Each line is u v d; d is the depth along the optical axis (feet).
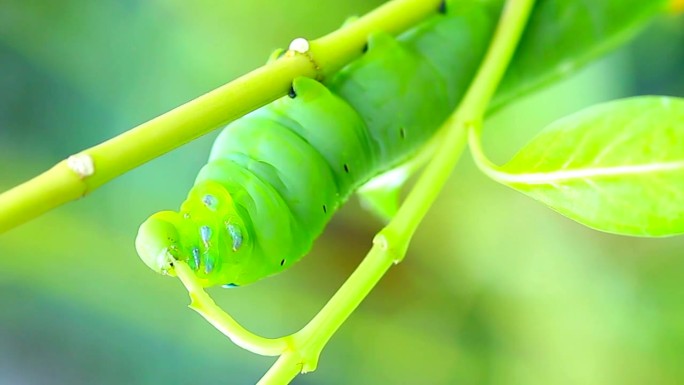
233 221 0.70
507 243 1.40
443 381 1.35
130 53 1.38
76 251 1.30
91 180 0.65
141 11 1.39
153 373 1.30
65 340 1.31
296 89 0.72
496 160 1.28
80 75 1.37
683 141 0.70
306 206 0.73
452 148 0.75
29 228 1.29
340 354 1.36
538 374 1.34
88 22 1.39
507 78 0.82
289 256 0.72
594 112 0.72
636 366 1.29
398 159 0.78
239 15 1.37
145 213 1.32
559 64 0.83
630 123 0.71
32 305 1.30
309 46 0.72
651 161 0.70
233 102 0.68
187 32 1.37
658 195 0.70
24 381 1.29
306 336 0.69
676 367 1.28
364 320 1.39
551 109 1.23
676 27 1.18
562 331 1.34
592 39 0.82
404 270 1.42
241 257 0.70
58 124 1.35
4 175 1.31
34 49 1.37
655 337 1.30
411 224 0.72
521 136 1.26
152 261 0.68
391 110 0.76
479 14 0.79
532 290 1.37
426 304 1.40
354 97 0.76
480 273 1.40
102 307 1.31
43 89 1.37
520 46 0.82
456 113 0.76
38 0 1.38
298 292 1.38
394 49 0.76
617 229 0.71
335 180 0.74
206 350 1.32
